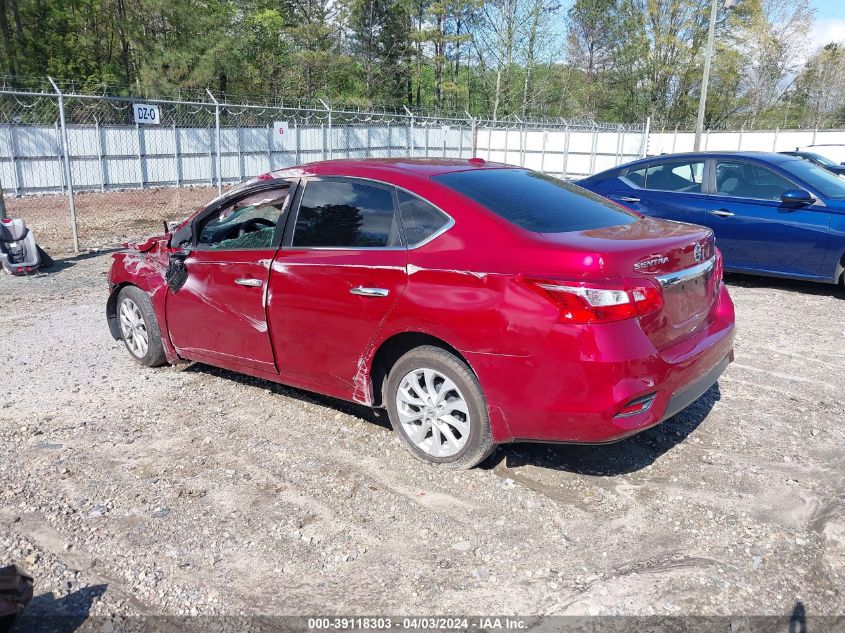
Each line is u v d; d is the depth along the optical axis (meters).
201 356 5.16
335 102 45.41
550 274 3.36
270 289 4.44
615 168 9.63
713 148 36.34
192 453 4.22
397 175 4.08
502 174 4.42
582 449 4.21
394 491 3.75
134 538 3.34
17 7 38.84
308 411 4.84
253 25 45.47
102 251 12.01
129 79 42.22
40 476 3.95
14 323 7.24
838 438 4.38
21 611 2.68
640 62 55.25
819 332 6.68
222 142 28.28
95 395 5.18
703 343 3.85
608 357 3.26
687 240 3.80
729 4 24.28
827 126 56.91
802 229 8.00
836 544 3.26
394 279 3.83
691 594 2.91
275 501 3.66
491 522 3.45
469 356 3.59
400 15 50.91
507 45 52.34
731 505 3.59
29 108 25.11
